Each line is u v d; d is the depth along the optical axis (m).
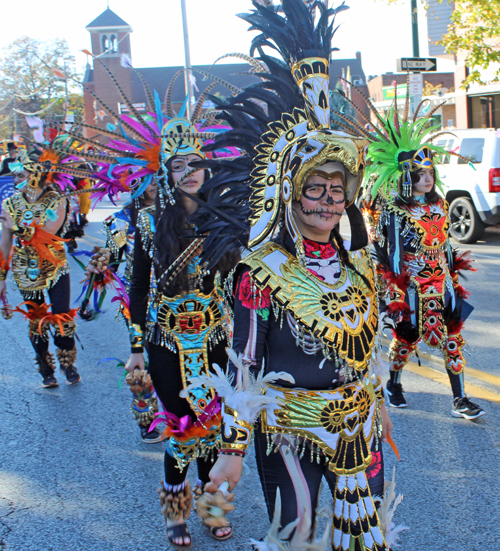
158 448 3.98
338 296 1.86
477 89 17.19
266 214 1.85
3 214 4.94
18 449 4.01
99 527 3.07
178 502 2.82
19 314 7.99
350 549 1.86
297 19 1.93
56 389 5.18
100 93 37.91
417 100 12.03
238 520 3.11
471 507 3.08
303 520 1.88
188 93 4.07
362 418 1.91
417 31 14.77
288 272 1.83
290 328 1.83
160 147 2.92
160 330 2.75
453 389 4.15
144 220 2.83
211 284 2.76
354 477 1.88
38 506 3.29
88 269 4.81
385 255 4.20
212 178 1.98
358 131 4.11
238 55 2.31
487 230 12.39
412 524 2.96
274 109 1.96
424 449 3.70
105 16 39.09
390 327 4.15
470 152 10.69
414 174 3.96
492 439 3.79
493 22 12.80
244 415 1.77
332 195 1.83
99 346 6.41
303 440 1.87
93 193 3.99
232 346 1.89
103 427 4.34
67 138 4.93
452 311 4.08
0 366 5.89
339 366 1.87
